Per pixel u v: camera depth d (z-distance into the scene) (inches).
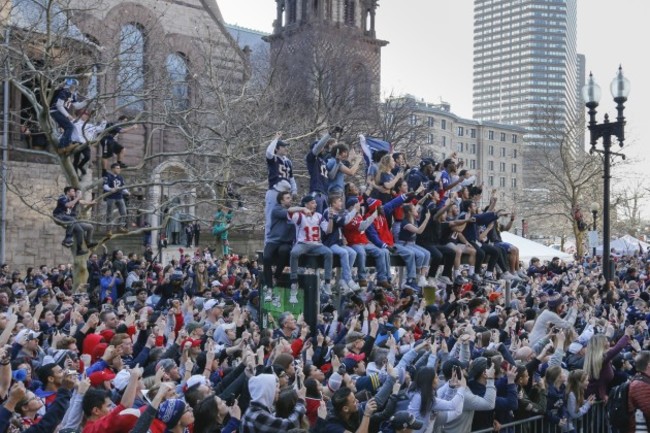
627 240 1931.6
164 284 728.3
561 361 438.9
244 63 1631.4
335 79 1995.6
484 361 361.1
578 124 2400.3
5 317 419.5
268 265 577.6
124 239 1434.5
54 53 980.6
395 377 333.7
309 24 2832.2
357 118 1804.9
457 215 679.1
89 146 880.9
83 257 864.3
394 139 2003.0
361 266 580.4
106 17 1402.6
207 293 663.1
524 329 573.3
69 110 879.7
